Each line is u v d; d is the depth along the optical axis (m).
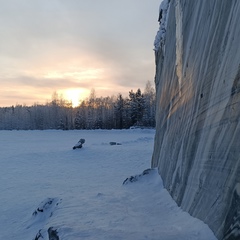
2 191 11.87
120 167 17.25
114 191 8.04
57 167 18.27
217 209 3.31
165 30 9.63
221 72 3.54
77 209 5.90
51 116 96.00
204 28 4.59
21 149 27.95
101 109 84.88
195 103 4.79
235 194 2.88
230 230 2.89
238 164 2.88
